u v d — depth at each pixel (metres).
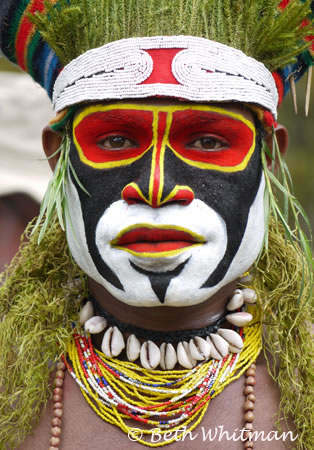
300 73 2.57
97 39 2.21
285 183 2.38
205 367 2.30
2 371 2.37
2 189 4.21
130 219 2.11
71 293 2.49
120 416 2.27
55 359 2.35
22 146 4.41
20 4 2.41
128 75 2.11
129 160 2.16
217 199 2.15
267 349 2.40
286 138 2.50
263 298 2.44
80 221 2.26
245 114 2.19
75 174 2.25
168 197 2.07
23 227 4.33
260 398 2.33
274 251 2.52
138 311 2.31
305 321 2.49
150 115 2.11
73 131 2.26
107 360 2.35
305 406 2.32
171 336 2.32
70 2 2.26
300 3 2.29
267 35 2.23
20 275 2.54
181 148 2.16
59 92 2.27
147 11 2.17
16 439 2.30
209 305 2.33
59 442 2.27
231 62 2.14
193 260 2.11
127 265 2.14
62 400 2.33
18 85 4.54
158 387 2.28
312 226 6.52
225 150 2.19
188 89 2.08
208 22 2.19
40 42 2.43
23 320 2.41
